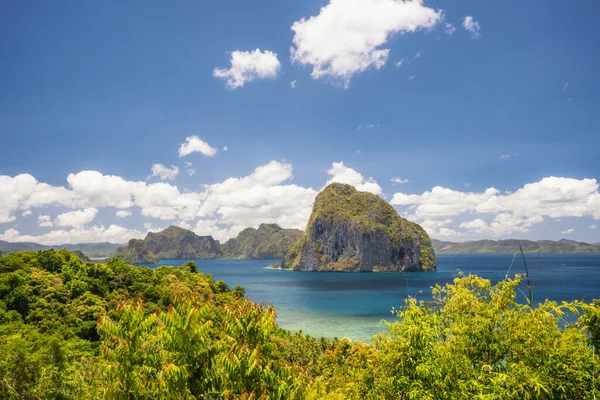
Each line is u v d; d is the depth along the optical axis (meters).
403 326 10.72
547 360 8.62
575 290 142.12
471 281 10.59
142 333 7.75
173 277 82.44
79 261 76.81
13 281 59.06
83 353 42.34
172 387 7.51
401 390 10.34
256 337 8.72
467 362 9.34
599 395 8.01
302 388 8.57
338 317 109.38
